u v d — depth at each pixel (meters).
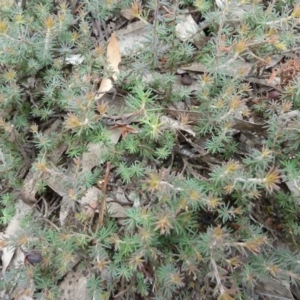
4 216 0.31
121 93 0.32
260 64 0.30
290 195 0.28
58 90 0.32
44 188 0.31
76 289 0.30
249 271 0.24
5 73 0.31
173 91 0.32
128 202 0.29
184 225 0.26
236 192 0.27
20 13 0.32
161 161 0.31
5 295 0.30
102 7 0.33
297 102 0.29
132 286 0.27
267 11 0.30
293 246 0.28
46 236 0.27
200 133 0.30
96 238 0.27
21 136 0.32
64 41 0.33
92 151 0.31
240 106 0.28
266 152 0.25
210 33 0.33
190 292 0.28
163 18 0.31
